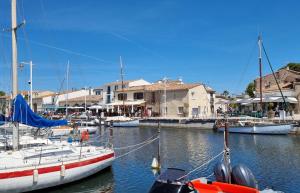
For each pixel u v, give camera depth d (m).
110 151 18.91
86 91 97.88
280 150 28.77
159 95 69.81
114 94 80.19
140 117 63.94
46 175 15.16
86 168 16.98
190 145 32.41
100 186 16.91
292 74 62.56
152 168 20.41
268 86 66.38
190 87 64.94
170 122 55.69
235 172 13.27
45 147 17.23
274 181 17.92
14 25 16.94
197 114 65.69
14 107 16.06
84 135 22.91
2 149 16.62
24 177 14.49
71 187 16.59
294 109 53.88
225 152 14.01
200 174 19.47
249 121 44.28
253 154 26.72
